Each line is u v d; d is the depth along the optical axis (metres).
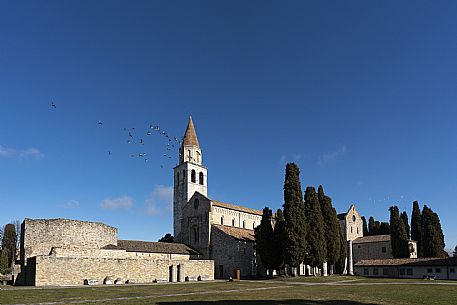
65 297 36.16
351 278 75.25
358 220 117.50
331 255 85.00
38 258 55.81
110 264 63.03
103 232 74.25
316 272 90.88
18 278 60.66
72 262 58.75
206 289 47.34
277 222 81.50
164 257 80.19
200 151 104.88
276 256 78.25
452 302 32.47
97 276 61.12
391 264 84.62
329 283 60.75
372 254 106.56
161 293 41.19
